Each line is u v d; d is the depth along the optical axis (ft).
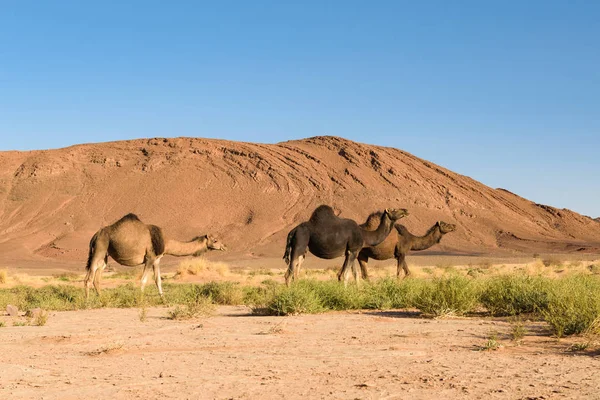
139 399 21.22
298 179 495.41
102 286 116.26
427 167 557.33
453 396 20.90
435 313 46.80
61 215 463.42
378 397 20.83
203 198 475.72
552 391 21.44
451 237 465.47
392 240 76.74
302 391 21.89
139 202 473.26
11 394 22.12
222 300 65.46
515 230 495.00
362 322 43.19
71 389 22.85
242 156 522.06
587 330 34.19
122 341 34.88
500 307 48.67
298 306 50.47
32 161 524.11
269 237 430.61
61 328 42.50
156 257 66.80
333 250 66.90
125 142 552.41
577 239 516.73
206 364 27.43
